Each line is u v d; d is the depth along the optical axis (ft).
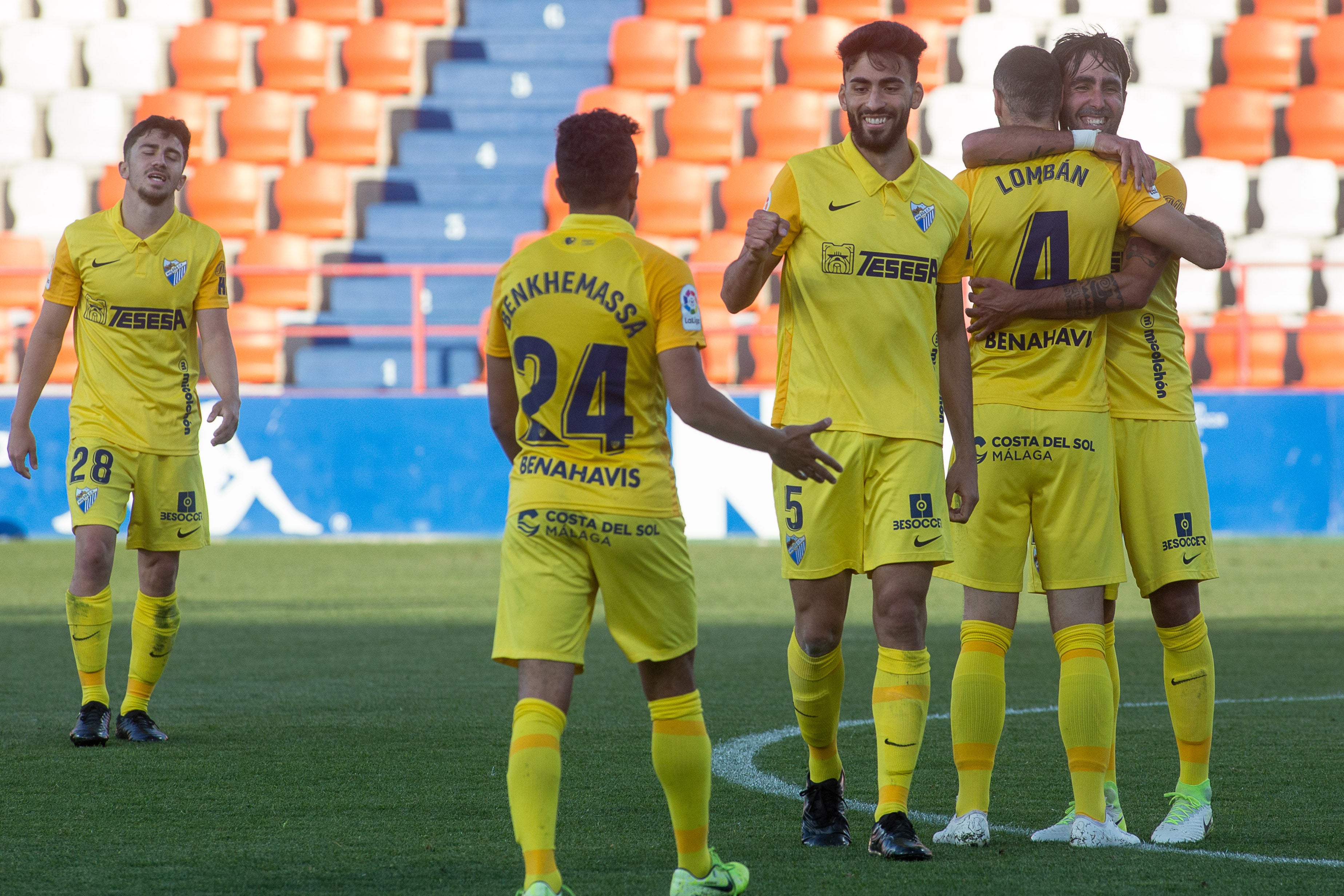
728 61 208.13
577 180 35.76
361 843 41.32
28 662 78.48
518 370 35.50
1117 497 44.45
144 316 59.21
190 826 43.32
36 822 43.86
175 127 59.52
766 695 68.13
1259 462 147.54
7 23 211.20
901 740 40.65
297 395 146.61
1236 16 214.69
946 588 118.11
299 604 104.06
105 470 58.18
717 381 173.68
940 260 42.86
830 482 36.86
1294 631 91.09
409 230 191.42
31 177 190.90
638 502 34.65
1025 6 211.61
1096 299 43.04
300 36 208.44
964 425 43.47
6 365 168.86
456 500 146.61
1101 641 43.19
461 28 214.28
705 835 35.88
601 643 86.84
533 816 33.09
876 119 42.11
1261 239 184.85
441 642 86.28
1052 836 42.34
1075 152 44.55
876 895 36.04
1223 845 41.42
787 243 43.57
